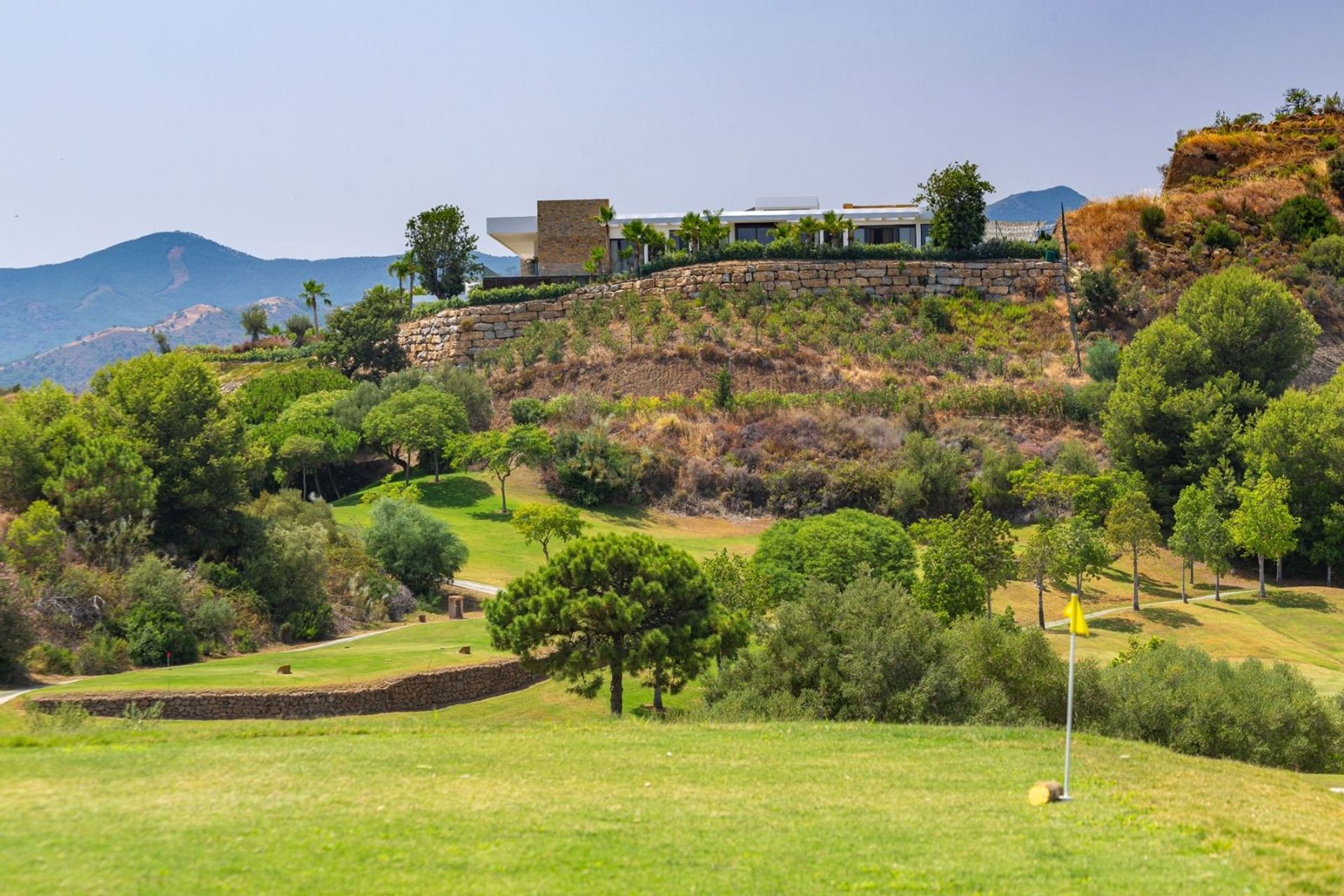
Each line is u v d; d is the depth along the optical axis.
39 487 52.03
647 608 37.25
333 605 53.97
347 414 87.19
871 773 19.64
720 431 86.56
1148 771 20.62
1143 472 78.75
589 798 17.11
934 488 80.69
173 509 54.25
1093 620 59.84
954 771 19.97
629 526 78.31
